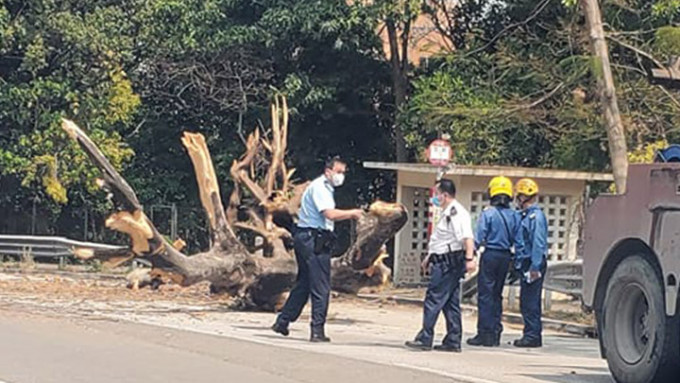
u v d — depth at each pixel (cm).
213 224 1593
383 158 2909
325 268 1208
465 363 1087
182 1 2683
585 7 1698
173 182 2927
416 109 2500
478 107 2272
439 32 2761
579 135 2194
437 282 1173
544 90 2195
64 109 2605
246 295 1634
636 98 2019
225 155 2833
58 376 925
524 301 1307
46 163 2570
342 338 1307
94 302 1669
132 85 2836
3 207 2836
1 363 987
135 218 1475
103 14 2577
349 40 2631
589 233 1032
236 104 2791
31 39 2497
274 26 2616
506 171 2122
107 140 2644
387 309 1847
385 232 1516
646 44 1930
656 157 1023
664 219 896
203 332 1255
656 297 905
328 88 2666
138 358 1035
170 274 1532
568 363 1154
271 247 1630
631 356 949
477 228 1293
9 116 2564
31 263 2519
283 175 1775
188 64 2781
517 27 2398
